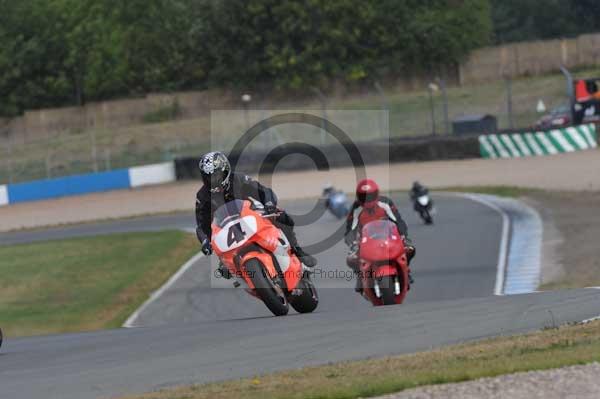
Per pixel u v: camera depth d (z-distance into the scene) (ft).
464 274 192.03
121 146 644.69
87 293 224.53
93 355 91.50
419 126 572.92
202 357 81.56
